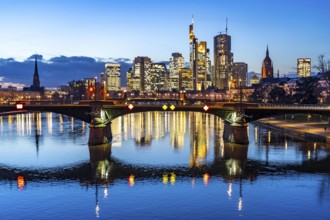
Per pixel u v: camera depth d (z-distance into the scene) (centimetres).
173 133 17700
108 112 14850
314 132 15788
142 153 12400
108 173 9900
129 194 8206
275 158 11500
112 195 8156
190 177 9469
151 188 8612
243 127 14288
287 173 9769
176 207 7438
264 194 8131
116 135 16900
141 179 9338
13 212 7256
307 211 7194
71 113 14712
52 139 15550
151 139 15588
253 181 9069
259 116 14625
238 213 7119
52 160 11419
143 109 14788
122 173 9881
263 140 15050
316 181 9044
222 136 16350
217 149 13062
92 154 12262
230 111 14775
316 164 10675
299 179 9219
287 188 8525
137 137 16200
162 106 14700
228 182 9019
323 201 7694
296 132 16662
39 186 8831
